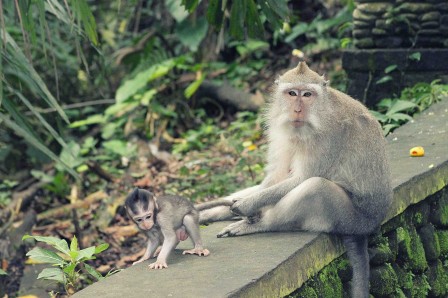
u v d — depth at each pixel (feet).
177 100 54.39
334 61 55.26
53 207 45.14
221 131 47.75
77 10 26.02
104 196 43.39
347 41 45.16
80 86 56.24
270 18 30.89
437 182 28.45
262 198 23.31
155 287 18.80
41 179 46.88
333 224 23.07
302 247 21.56
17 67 28.19
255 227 23.40
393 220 25.96
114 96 57.62
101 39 59.57
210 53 58.65
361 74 43.42
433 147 31.07
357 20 43.62
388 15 42.65
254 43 57.31
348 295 23.82
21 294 33.99
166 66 52.47
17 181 49.01
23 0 25.53
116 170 47.34
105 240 38.88
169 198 21.13
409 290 26.40
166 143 51.55
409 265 26.61
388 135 33.76
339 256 23.44
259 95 52.85
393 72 42.80
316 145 23.53
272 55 59.26
